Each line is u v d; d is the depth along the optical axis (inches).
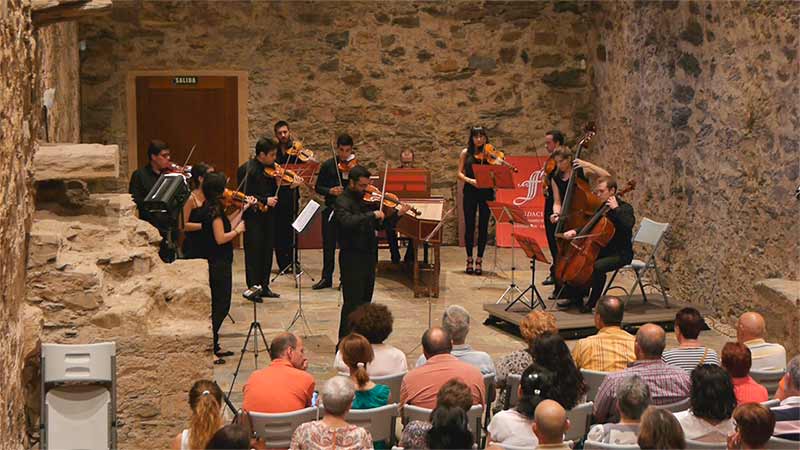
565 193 363.6
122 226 271.6
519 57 505.7
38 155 258.4
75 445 231.6
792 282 311.3
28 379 241.8
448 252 493.0
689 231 388.2
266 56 491.8
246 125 493.4
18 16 237.8
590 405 200.8
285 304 380.2
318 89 497.0
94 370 227.3
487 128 508.1
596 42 492.4
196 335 247.0
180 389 247.6
